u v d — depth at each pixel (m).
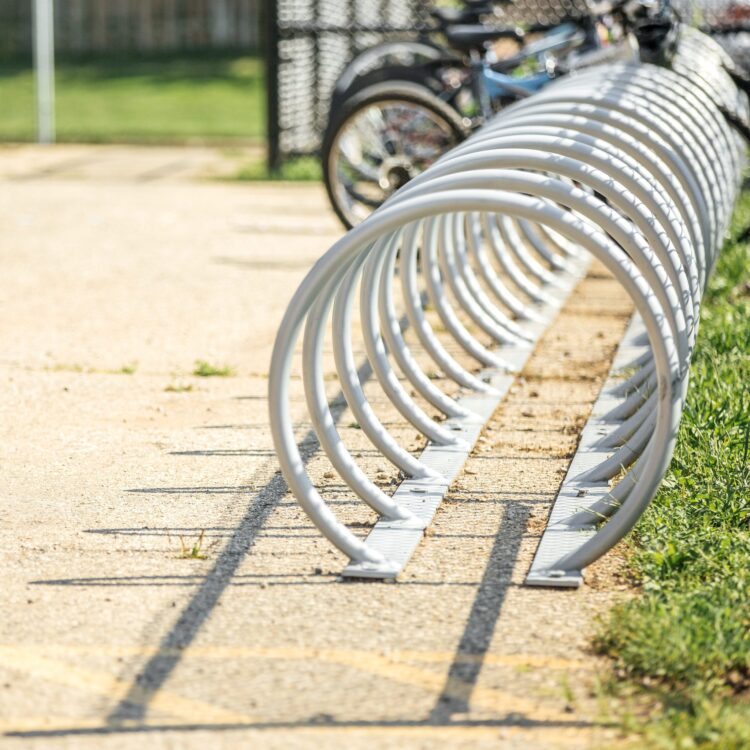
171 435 10.30
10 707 5.98
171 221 21.58
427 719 5.89
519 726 5.83
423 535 8.10
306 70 28.91
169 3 59.78
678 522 7.93
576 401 11.16
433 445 9.75
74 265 17.56
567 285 15.84
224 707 6.00
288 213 22.59
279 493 8.92
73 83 51.97
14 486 9.05
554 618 6.91
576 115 10.94
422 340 11.12
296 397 11.32
